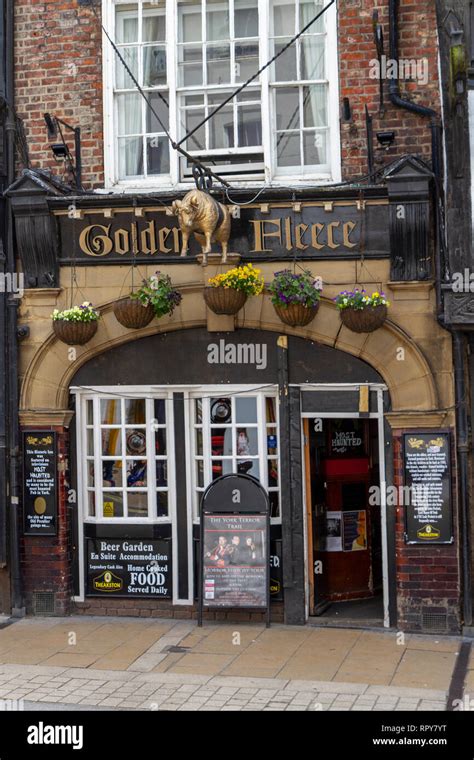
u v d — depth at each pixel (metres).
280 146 9.91
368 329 9.06
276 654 8.52
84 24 10.08
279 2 9.93
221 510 9.45
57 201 9.59
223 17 10.07
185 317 9.66
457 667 8.11
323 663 8.23
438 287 9.09
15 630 9.43
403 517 9.25
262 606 9.31
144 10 10.16
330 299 9.34
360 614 9.91
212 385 9.75
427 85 9.45
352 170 9.57
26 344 9.98
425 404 9.21
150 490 9.91
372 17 9.45
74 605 10.05
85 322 9.55
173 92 10.01
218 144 10.03
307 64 9.87
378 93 9.52
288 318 9.17
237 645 8.82
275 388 9.66
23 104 10.14
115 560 9.98
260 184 9.76
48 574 9.95
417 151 9.41
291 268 9.42
